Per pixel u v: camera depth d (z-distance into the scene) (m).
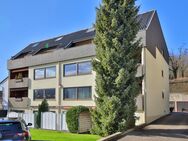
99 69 20.53
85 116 25.30
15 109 42.03
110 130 19.70
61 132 25.14
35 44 44.91
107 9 20.86
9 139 13.09
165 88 37.16
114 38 20.38
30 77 39.78
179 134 19.45
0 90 45.38
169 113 38.69
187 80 59.53
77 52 33.12
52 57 36.25
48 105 33.34
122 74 19.77
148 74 27.36
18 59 42.38
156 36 32.09
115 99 19.55
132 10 21.05
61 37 41.00
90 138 19.52
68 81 34.03
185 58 69.19
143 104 26.03
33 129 28.62
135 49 21.02
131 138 17.86
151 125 24.80
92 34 35.19
